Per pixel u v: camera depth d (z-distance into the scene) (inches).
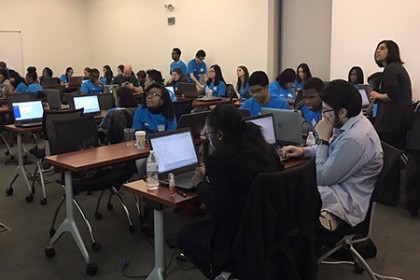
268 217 66.1
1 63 390.3
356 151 90.2
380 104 163.5
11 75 355.6
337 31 255.6
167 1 380.2
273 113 131.3
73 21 465.7
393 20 229.8
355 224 90.5
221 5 337.4
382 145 96.3
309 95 130.6
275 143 129.2
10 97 252.8
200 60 349.4
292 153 113.7
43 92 268.7
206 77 353.1
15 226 140.3
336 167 91.6
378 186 90.0
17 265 113.5
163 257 89.9
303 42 301.9
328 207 89.7
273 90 201.0
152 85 151.2
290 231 70.6
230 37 335.6
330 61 273.6
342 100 91.0
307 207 73.6
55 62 457.7
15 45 427.8
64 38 461.1
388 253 117.7
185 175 98.8
